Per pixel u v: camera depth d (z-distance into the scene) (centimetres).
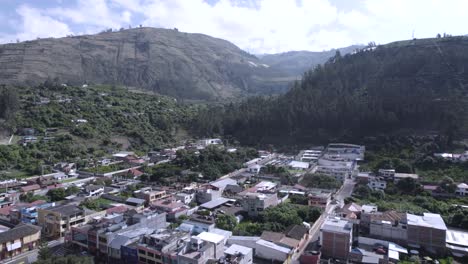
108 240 6931
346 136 17988
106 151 16662
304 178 12950
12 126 16588
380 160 14488
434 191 11112
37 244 7638
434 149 14325
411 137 15675
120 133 19025
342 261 6925
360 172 13538
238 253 6425
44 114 18462
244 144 19950
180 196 10438
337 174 13338
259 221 9038
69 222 8212
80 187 11719
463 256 7069
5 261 6900
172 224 8400
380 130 17612
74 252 7238
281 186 12288
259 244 7100
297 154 17538
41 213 8419
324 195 10556
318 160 15550
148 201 10462
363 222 8469
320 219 9306
